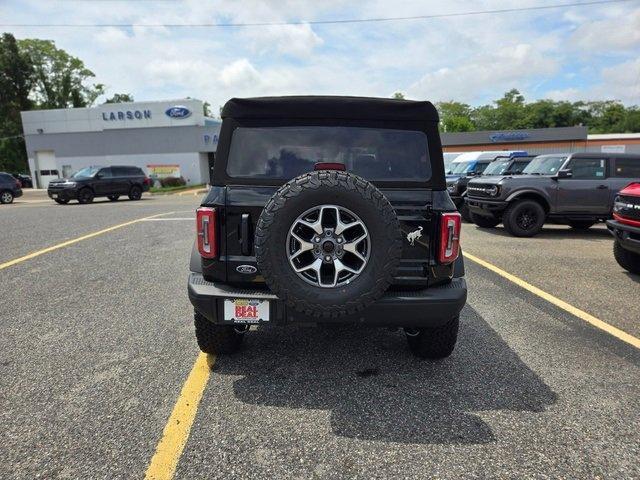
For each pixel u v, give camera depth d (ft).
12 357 11.78
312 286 8.91
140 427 8.73
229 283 10.07
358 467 7.68
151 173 128.47
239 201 9.83
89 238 29.40
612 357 11.98
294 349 12.39
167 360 11.66
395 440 8.43
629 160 31.30
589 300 16.76
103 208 53.67
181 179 122.62
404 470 7.61
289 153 10.08
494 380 10.71
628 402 9.76
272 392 10.11
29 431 8.57
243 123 10.09
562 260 23.45
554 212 30.91
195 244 10.87
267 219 8.78
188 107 124.57
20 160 181.27
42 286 18.25
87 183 65.26
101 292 17.48
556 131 154.10
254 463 7.75
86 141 129.70
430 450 8.14
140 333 13.43
